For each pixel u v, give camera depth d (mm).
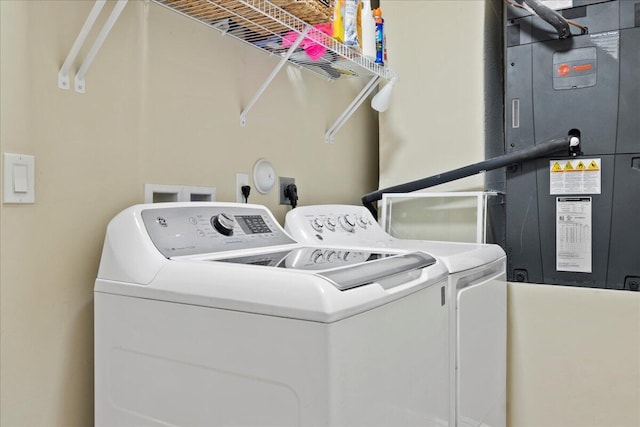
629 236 1861
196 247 1275
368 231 2070
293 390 885
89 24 1182
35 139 1147
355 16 1845
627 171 1865
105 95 1313
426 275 1230
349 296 901
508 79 2100
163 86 1479
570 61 1969
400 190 2328
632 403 1837
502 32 2488
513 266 2092
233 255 1299
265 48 1858
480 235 2094
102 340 1194
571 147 1948
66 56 1218
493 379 1748
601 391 1895
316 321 858
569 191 1973
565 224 1981
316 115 2232
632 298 1835
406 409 1091
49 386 1187
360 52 1921
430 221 2322
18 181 1107
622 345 1855
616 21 1880
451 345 1371
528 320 2037
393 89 2486
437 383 1266
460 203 2246
